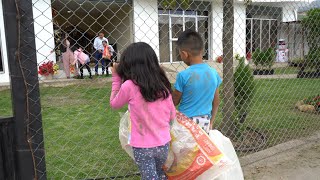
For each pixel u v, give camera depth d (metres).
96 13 11.91
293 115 5.87
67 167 3.46
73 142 4.28
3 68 9.86
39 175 1.95
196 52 2.38
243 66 4.35
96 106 6.59
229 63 3.99
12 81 1.80
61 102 6.93
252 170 3.33
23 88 1.83
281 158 3.64
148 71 2.01
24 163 1.89
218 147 2.23
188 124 2.25
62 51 9.44
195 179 2.23
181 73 2.38
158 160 2.14
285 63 11.70
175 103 2.43
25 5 1.77
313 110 6.20
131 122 2.07
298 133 4.69
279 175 3.22
